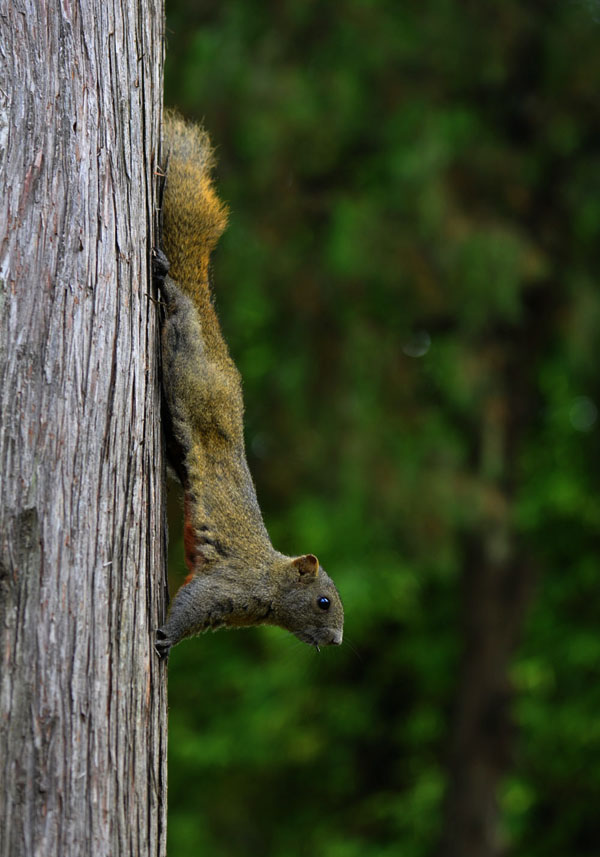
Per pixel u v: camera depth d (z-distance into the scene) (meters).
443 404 18.08
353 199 16.12
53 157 4.91
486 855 17.94
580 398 20.16
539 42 17.41
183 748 19.72
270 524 18.72
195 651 20.70
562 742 20.36
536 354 18.03
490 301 15.45
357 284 15.88
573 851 20.44
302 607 6.63
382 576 18.92
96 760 4.49
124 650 4.71
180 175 6.14
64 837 4.35
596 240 17.83
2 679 4.38
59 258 4.82
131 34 5.33
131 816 4.61
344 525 18.16
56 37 5.04
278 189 16.03
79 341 4.79
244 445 6.41
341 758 21.09
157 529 5.12
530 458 20.70
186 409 6.00
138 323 5.09
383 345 16.05
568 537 21.23
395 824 20.16
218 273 15.57
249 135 15.41
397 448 15.95
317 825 20.73
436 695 21.05
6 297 4.70
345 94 16.08
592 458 20.16
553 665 20.55
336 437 15.63
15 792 4.30
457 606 21.16
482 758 18.12
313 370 15.96
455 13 16.91
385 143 16.62
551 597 20.97
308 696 20.39
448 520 15.48
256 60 15.56
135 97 5.29
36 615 4.46
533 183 17.23
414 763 20.83
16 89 4.93
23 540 4.51
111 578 4.70
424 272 15.41
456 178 16.55
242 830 20.73
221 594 6.24
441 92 17.12
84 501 4.66
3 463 4.55
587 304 17.06
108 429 4.81
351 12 16.02
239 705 20.31
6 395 4.61
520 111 17.75
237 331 17.33
